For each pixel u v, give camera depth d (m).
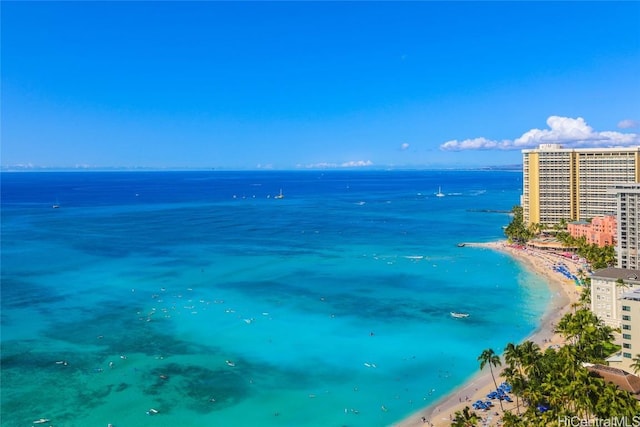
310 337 160.88
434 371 137.25
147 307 189.75
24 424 109.38
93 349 149.75
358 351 150.25
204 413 115.19
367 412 116.69
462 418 104.62
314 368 139.00
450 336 161.62
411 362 142.75
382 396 124.00
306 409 117.75
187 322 173.62
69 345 152.62
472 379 132.25
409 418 114.12
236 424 111.06
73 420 111.31
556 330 160.75
